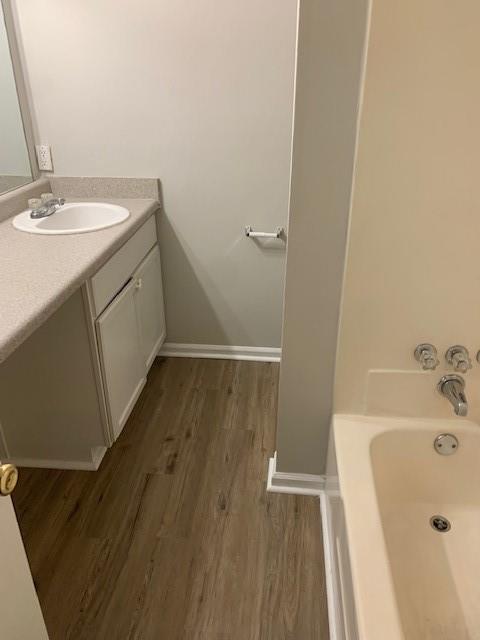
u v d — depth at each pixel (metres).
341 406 1.75
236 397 2.53
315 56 1.33
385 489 1.75
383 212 1.45
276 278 2.67
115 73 2.30
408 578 1.51
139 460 2.12
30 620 1.01
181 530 1.80
